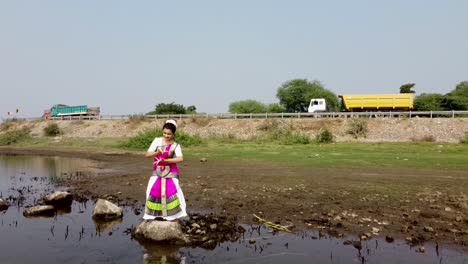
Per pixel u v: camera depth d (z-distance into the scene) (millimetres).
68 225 7816
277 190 11352
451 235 6852
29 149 34000
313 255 5949
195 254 6012
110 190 12078
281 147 28547
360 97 41906
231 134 38250
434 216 8102
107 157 24859
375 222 7719
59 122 53094
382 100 41125
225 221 7848
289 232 7184
